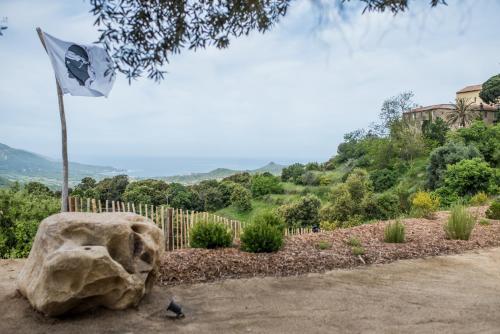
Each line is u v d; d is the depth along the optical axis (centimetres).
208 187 5166
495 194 2566
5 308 454
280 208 3350
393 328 429
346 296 541
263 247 737
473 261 758
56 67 621
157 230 531
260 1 332
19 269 642
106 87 633
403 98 5788
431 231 1030
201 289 561
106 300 455
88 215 495
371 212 2438
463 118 6141
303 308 492
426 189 3516
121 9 332
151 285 521
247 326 434
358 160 6166
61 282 420
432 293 557
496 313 475
